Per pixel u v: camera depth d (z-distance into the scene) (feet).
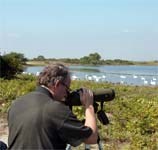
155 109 57.00
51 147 14.16
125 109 60.13
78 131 14.38
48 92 14.80
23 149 14.25
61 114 14.29
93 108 15.53
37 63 401.70
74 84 112.27
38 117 14.26
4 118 53.83
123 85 136.77
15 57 146.00
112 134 43.60
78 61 533.14
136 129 45.73
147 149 38.88
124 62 646.74
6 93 74.23
